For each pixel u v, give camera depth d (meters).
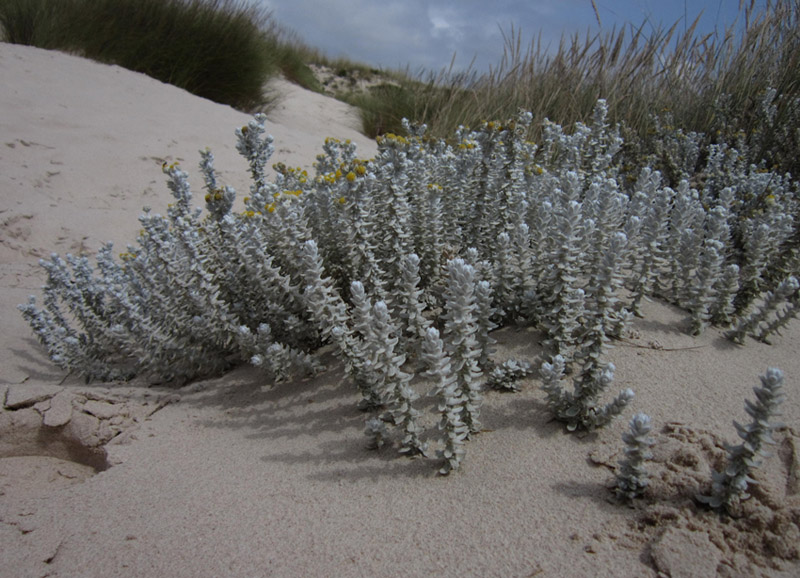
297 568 1.86
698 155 5.82
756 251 3.24
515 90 8.34
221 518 2.12
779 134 5.60
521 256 2.99
